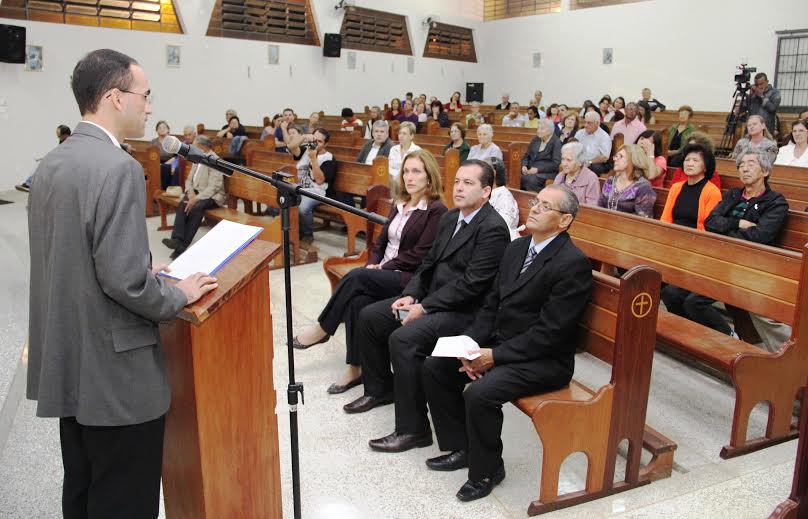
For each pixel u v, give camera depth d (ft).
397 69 51.39
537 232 7.93
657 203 14.76
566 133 27.71
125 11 37.93
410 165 10.98
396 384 8.91
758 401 8.57
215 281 4.99
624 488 7.85
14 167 34.76
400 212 11.43
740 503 7.59
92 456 5.02
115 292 4.45
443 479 8.25
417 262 10.84
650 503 7.62
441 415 8.46
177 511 5.91
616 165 14.19
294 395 6.02
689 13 43.09
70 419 5.24
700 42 42.78
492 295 8.68
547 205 7.75
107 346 4.71
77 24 36.04
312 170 19.72
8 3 33.96
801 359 8.67
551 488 7.43
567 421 7.30
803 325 8.53
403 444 8.87
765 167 11.44
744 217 11.72
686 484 8.00
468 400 7.62
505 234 9.25
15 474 8.23
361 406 9.99
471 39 56.03
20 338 12.14
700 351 8.79
